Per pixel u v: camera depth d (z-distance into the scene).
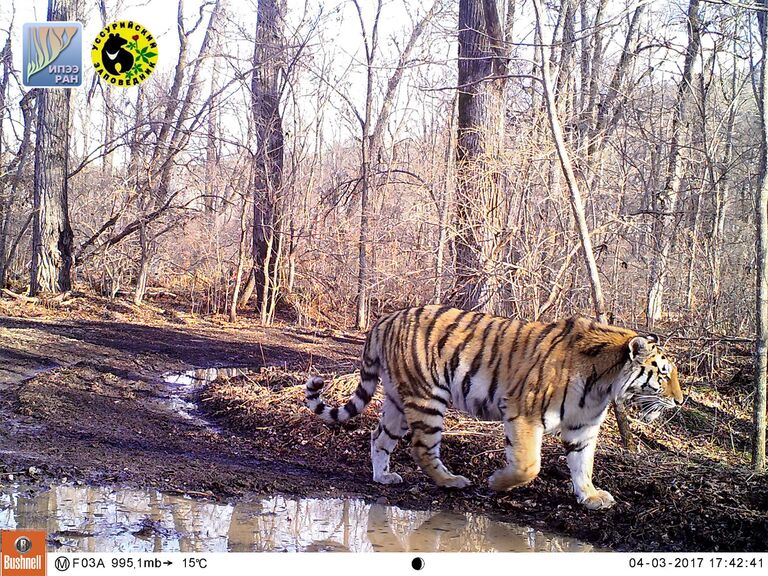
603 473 6.93
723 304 12.31
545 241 10.06
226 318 19.27
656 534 5.96
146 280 21.72
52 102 19.38
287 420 8.98
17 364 11.72
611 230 10.54
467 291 10.57
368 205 17.81
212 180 20.52
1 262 20.72
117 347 14.00
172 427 9.01
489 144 11.37
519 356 6.45
